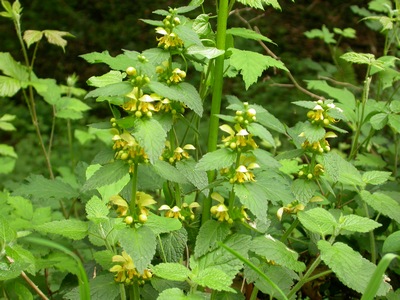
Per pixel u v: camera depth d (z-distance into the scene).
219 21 0.49
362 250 0.59
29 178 0.53
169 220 0.37
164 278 0.37
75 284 0.47
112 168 0.36
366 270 0.37
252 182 0.40
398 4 0.78
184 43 0.46
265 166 0.46
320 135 0.40
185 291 0.43
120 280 0.38
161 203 0.68
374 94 1.09
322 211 0.39
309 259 0.59
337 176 0.41
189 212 0.49
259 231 0.42
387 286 0.37
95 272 0.46
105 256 0.40
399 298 0.46
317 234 0.46
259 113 0.42
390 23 0.74
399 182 0.67
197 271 0.35
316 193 0.48
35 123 0.79
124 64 0.52
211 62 0.50
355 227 0.38
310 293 0.58
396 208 0.45
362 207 0.60
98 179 0.36
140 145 0.34
